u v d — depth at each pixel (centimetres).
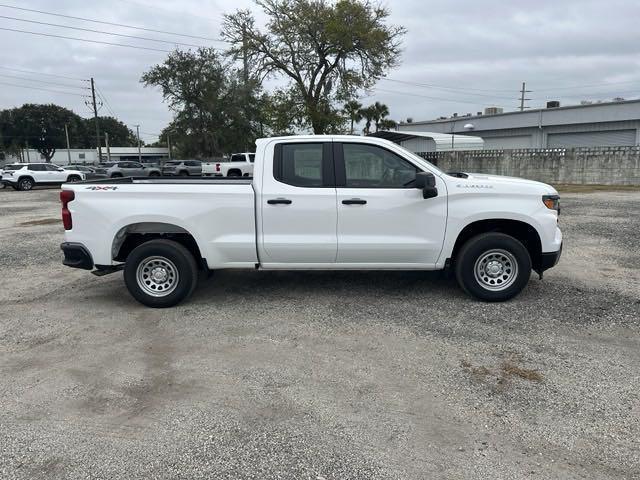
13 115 8975
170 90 5194
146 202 557
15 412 356
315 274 714
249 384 393
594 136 3728
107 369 423
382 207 555
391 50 3316
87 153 9250
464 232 588
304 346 464
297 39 3309
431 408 353
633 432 320
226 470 290
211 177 648
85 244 564
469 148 3319
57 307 593
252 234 562
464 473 284
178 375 410
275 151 563
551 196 562
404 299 594
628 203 1552
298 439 318
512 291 568
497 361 425
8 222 1406
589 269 721
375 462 295
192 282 577
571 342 462
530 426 329
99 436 326
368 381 394
